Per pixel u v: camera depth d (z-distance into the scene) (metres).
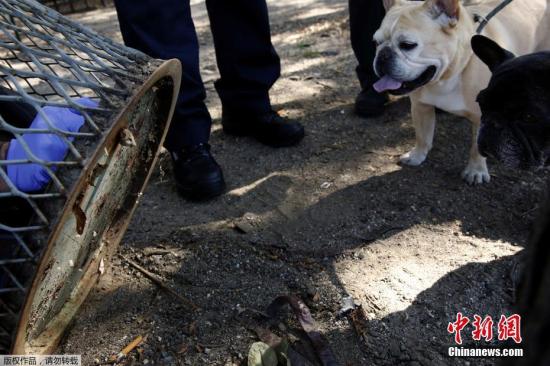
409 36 2.07
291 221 2.18
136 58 1.51
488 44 1.84
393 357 1.55
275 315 1.69
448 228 2.10
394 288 1.79
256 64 2.66
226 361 1.54
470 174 2.38
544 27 2.50
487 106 1.73
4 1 1.42
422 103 2.35
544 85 1.58
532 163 1.70
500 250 1.95
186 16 2.15
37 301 1.32
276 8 6.10
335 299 1.75
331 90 3.47
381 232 2.09
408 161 2.57
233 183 2.49
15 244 1.20
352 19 2.93
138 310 1.74
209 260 1.95
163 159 2.66
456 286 1.79
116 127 1.22
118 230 1.74
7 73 1.18
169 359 1.56
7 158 1.28
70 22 1.54
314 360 1.55
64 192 1.12
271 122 2.74
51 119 1.31
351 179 2.47
